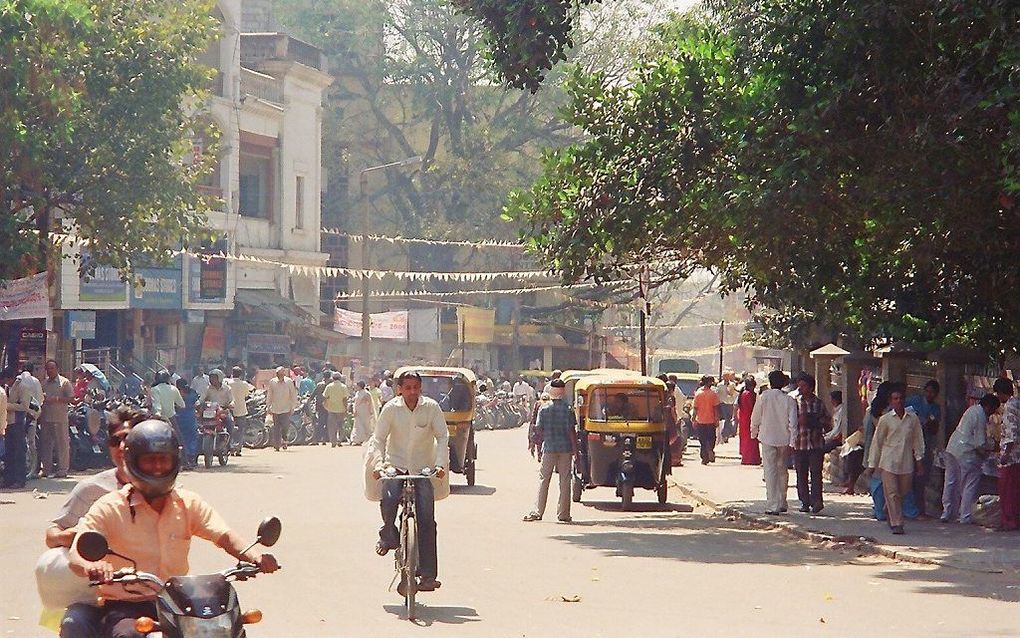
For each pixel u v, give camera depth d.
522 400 61.62
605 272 23.14
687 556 17.27
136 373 46.25
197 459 31.14
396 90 78.31
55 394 27.09
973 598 13.74
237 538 7.18
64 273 41.66
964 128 17.06
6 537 17.62
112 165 32.25
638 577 15.20
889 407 20.48
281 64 57.91
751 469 33.97
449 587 14.27
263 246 56.94
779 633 11.62
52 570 7.23
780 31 18.50
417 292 74.62
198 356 51.19
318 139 61.62
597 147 21.84
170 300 48.19
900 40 17.69
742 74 21.14
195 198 34.38
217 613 6.32
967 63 17.45
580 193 22.12
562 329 81.88
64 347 41.03
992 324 22.61
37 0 27.59
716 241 23.16
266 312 54.09
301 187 60.38
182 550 7.25
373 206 79.44
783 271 22.86
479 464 35.50
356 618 12.23
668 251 25.41
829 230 21.42
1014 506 19.81
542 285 74.56
